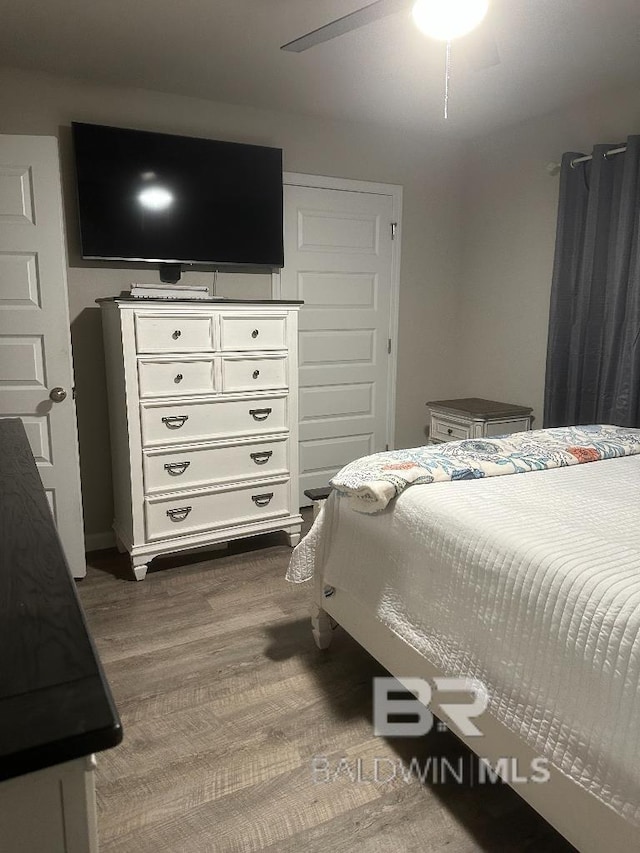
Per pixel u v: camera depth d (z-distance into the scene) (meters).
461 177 4.22
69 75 2.96
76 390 3.22
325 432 4.06
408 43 2.56
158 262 3.25
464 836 1.53
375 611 1.87
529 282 3.79
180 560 3.22
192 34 2.50
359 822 1.57
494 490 1.82
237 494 3.14
